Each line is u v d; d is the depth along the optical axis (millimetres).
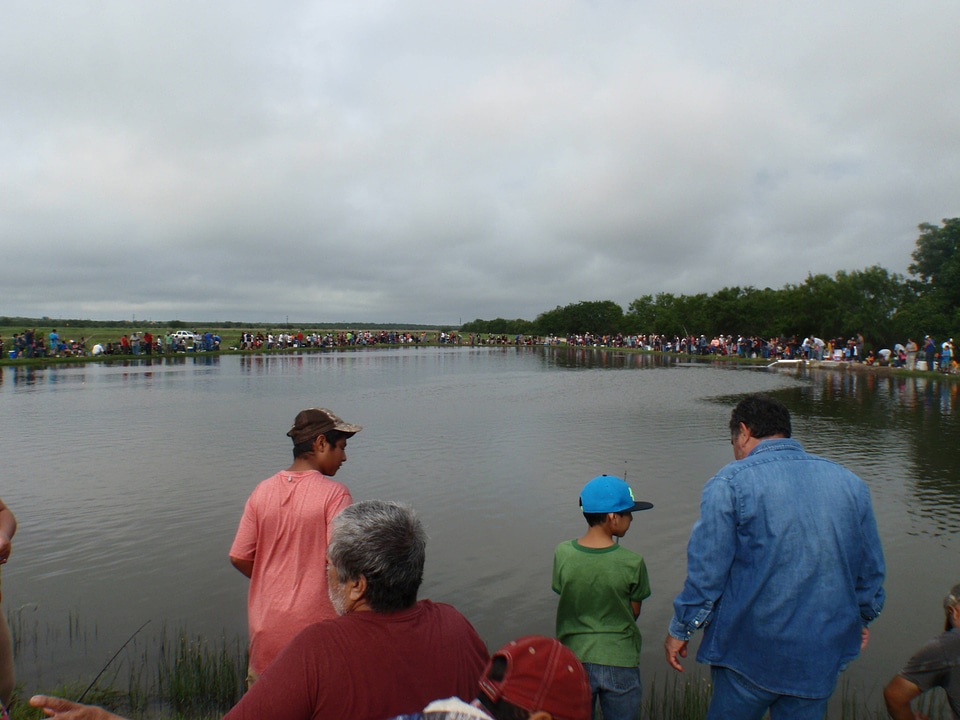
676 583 8188
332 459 4227
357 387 35938
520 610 7484
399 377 43438
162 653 6453
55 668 6145
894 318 55219
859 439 17969
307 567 3873
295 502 3920
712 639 3576
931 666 3557
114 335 122125
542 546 9578
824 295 58312
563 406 26766
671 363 58812
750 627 3418
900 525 10422
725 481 3484
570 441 18281
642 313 122125
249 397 30531
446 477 13930
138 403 27984
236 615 7371
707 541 3447
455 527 10500
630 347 89938
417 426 21281
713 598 3461
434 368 53312
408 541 2516
